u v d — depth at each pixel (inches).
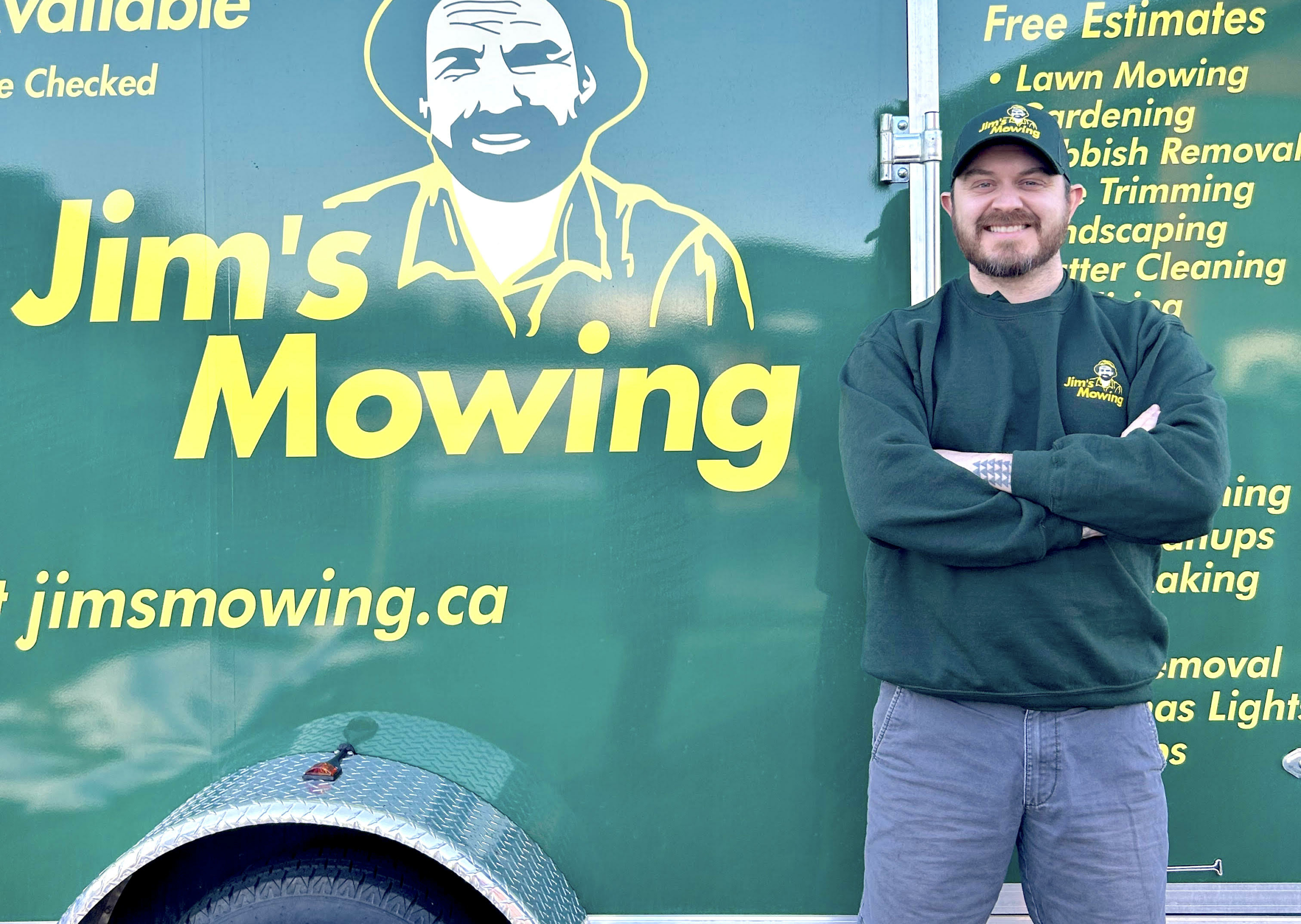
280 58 75.5
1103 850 64.6
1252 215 74.0
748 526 75.3
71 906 73.3
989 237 68.0
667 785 76.3
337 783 72.5
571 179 75.2
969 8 74.0
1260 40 73.6
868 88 74.5
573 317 75.2
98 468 76.1
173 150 75.7
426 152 75.3
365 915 70.1
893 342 69.0
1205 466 61.6
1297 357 74.2
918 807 66.1
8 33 75.8
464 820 72.6
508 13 74.7
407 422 75.6
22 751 77.0
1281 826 74.9
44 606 76.7
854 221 74.8
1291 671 74.4
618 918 76.6
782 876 76.5
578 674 75.9
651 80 74.9
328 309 75.5
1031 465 62.2
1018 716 64.9
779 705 75.9
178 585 76.4
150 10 75.7
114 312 75.8
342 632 76.2
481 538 75.7
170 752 77.0
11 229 76.0
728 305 75.1
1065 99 74.0
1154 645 66.7
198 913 71.6
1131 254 74.5
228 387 75.8
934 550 63.1
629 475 75.4
